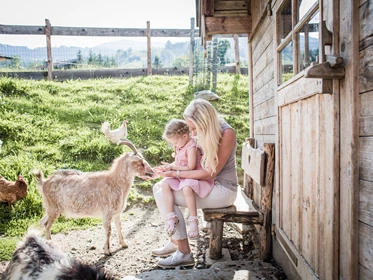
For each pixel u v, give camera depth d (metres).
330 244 2.00
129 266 3.59
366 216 1.70
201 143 3.13
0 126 7.42
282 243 3.06
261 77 4.44
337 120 1.91
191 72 12.06
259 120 4.65
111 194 3.97
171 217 3.13
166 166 3.34
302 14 2.53
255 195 4.93
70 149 7.14
